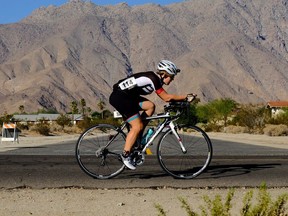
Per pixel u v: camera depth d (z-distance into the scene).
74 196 7.64
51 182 8.70
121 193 7.85
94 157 9.51
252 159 12.45
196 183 8.69
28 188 8.24
